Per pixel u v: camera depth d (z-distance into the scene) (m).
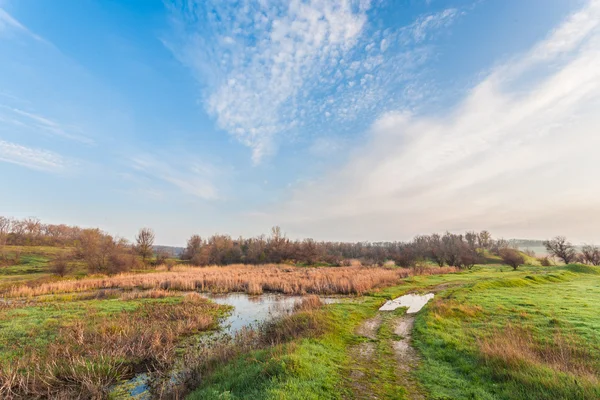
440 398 7.96
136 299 27.09
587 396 7.10
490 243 117.00
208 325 18.25
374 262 76.06
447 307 18.50
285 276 42.47
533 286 29.22
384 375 9.60
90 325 17.23
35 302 25.34
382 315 19.36
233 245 92.44
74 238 100.50
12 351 13.09
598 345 11.10
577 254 82.00
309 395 7.46
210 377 9.80
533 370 8.75
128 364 12.07
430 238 111.94
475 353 10.88
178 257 94.00
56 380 10.25
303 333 13.70
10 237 86.19
